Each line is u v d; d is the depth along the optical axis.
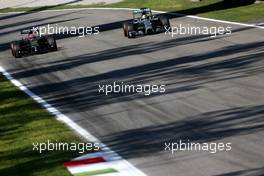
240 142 54.09
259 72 81.06
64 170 51.06
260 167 47.78
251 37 109.50
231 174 47.03
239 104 66.25
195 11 154.38
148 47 110.69
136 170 49.91
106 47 116.38
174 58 97.25
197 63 91.25
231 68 85.38
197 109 66.19
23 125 66.56
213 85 76.44
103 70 94.06
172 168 49.69
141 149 55.16
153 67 91.88
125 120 65.06
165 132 59.38
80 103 74.75
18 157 55.59
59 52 116.00
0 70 103.88
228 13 144.00
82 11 190.75
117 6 190.00
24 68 103.19
